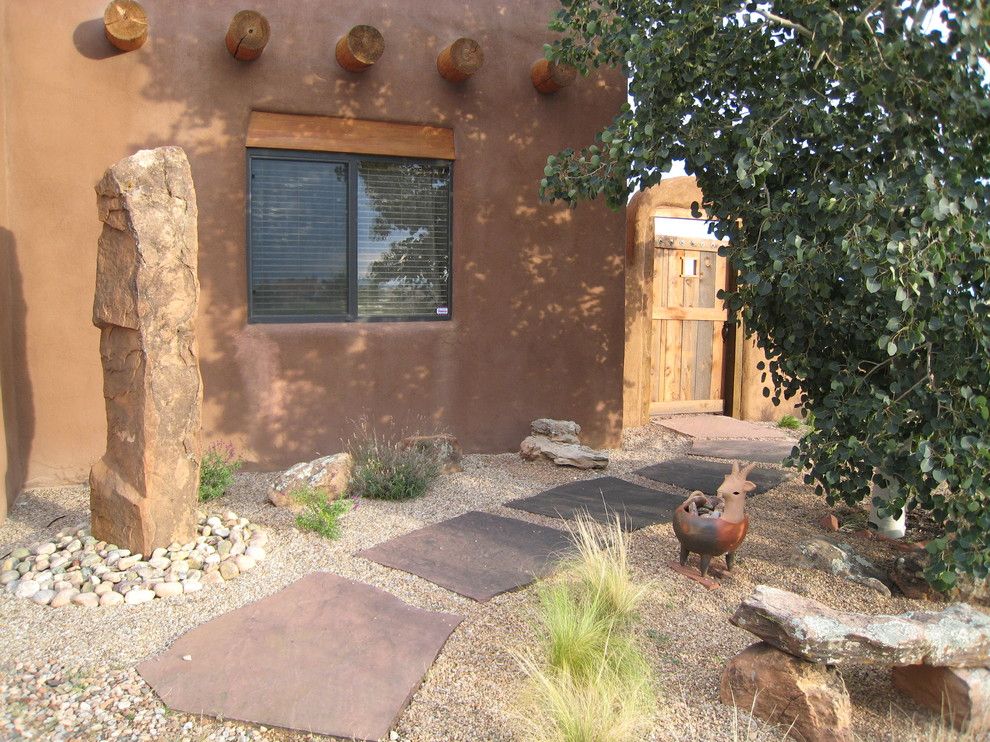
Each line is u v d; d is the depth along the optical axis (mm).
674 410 9562
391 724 2920
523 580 4219
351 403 6781
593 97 7457
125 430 4387
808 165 4379
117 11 5652
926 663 2945
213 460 5684
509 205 7234
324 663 3305
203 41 6168
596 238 7598
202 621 3740
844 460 4016
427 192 7012
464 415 7215
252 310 6520
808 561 4473
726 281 9812
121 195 4160
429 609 3887
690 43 4363
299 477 5605
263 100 6355
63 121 5879
